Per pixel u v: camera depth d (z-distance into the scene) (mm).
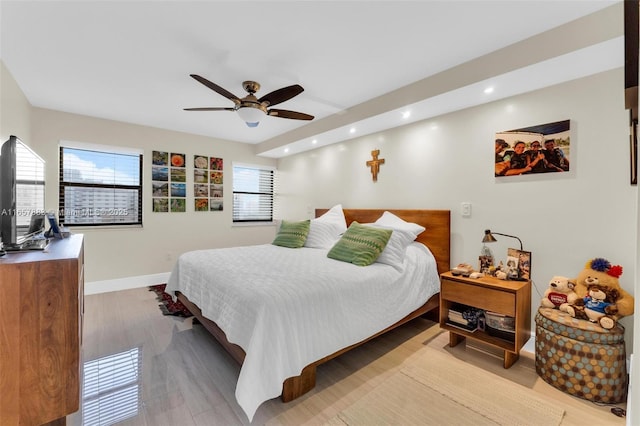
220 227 4797
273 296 1658
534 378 1909
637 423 625
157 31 1855
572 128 2113
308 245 3420
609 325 1683
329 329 1796
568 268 2133
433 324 2828
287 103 3131
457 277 2322
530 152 2314
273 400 1687
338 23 1778
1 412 1153
